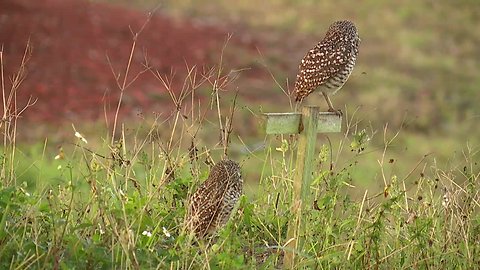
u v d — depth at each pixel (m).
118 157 11.34
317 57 13.36
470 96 34.66
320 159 11.52
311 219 10.66
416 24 44.25
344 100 31.47
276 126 10.30
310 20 43.91
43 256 9.42
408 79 35.75
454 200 11.27
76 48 32.66
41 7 35.53
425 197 11.91
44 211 10.22
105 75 30.94
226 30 40.03
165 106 28.83
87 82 30.09
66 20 34.91
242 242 10.77
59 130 25.44
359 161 22.66
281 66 36.06
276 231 11.23
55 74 30.22
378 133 27.67
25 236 9.83
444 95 34.34
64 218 10.19
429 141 27.73
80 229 10.05
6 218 9.70
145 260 9.40
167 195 11.27
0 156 11.67
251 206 11.15
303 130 10.37
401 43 41.25
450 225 11.12
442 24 44.50
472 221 11.58
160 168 12.70
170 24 38.66
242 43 38.41
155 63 33.22
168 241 10.09
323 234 10.59
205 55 35.19
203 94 28.97
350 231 10.88
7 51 31.02
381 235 10.95
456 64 39.06
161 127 21.19
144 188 11.72
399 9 45.91
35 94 28.33
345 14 45.06
